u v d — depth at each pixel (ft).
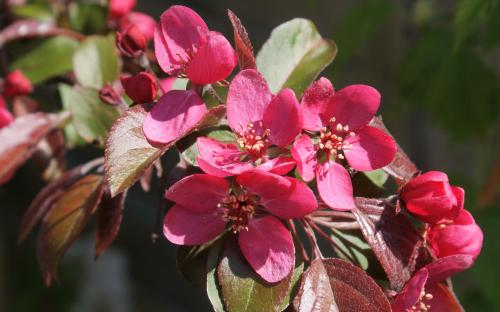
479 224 2.14
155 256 3.59
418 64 2.07
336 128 1.29
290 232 1.26
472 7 1.57
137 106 1.28
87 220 1.40
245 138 1.27
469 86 2.04
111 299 3.59
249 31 2.67
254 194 1.26
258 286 1.24
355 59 2.57
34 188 3.70
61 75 1.72
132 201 3.56
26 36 1.72
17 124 1.59
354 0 2.61
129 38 1.39
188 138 1.29
